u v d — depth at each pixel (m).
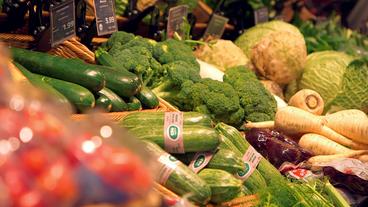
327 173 2.19
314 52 3.75
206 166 1.92
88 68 2.06
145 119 1.93
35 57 2.10
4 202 0.81
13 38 2.36
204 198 1.75
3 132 0.87
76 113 1.96
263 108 2.63
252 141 2.36
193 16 3.35
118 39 2.72
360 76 3.25
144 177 0.92
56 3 2.34
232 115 2.54
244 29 3.81
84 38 2.62
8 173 0.83
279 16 4.13
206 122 2.00
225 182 1.83
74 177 0.86
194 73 2.60
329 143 2.46
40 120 0.93
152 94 2.29
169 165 1.74
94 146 0.91
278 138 2.39
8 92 0.96
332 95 3.26
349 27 4.79
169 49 2.79
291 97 3.04
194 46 3.25
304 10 4.56
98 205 0.87
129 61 2.53
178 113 1.93
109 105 2.07
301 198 1.86
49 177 0.84
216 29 3.47
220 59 3.12
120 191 0.88
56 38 2.33
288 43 3.20
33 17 2.39
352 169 2.16
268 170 2.07
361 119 2.49
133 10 3.00
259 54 3.23
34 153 0.86
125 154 0.92
